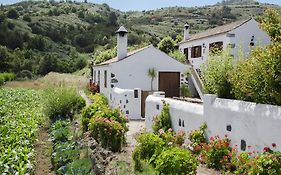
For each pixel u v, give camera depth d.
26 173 11.70
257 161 8.91
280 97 9.82
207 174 10.71
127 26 105.19
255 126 10.36
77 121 19.00
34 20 103.00
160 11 139.88
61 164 12.96
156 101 17.69
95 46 86.69
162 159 8.89
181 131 14.50
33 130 17.11
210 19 113.81
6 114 22.89
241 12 118.69
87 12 134.12
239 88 11.55
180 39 42.09
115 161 11.02
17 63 68.31
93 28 101.75
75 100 22.30
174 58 30.22
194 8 137.38
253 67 10.60
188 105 14.60
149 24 111.81
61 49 86.25
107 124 13.95
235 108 11.36
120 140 13.88
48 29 96.50
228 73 12.48
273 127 9.60
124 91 23.47
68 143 15.20
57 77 51.59
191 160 8.98
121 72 27.44
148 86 27.97
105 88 30.16
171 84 28.55
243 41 27.02
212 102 12.74
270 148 9.70
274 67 9.67
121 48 29.16
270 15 10.91
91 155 12.23
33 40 83.00
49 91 25.67
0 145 14.52
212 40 29.31
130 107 23.44
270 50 9.81
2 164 11.93
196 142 12.98
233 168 10.73
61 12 125.62
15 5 144.75
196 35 35.09
